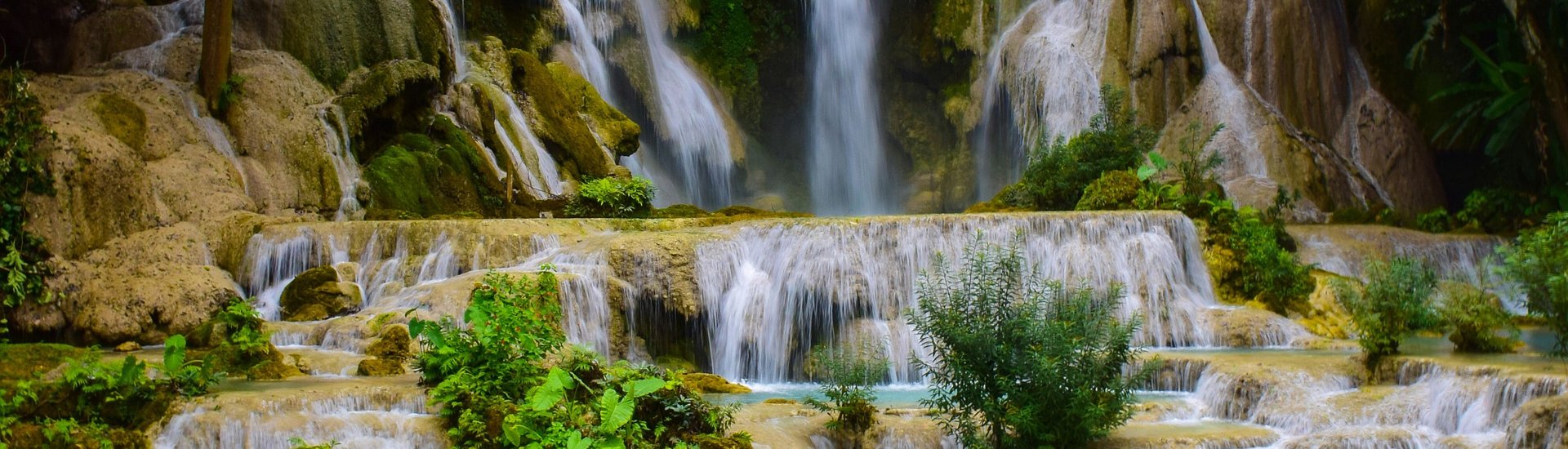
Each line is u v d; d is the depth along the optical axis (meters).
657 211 19.95
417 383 11.30
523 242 15.73
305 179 18.59
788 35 31.31
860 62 31.31
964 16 29.56
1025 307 10.70
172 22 21.09
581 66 25.59
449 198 19.72
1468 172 27.20
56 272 14.76
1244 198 22.44
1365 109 26.31
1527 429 9.27
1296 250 19.17
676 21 28.95
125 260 15.35
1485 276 19.23
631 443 9.92
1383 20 27.38
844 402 11.27
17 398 10.17
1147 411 11.68
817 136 31.72
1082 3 26.64
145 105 17.86
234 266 16.16
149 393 10.40
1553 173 23.91
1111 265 15.85
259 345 12.07
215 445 9.99
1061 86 25.81
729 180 28.94
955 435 10.73
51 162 15.16
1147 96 25.03
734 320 15.17
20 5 21.52
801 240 15.55
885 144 31.25
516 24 24.89
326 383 11.53
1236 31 25.73
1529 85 24.64
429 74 20.58
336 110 19.53
